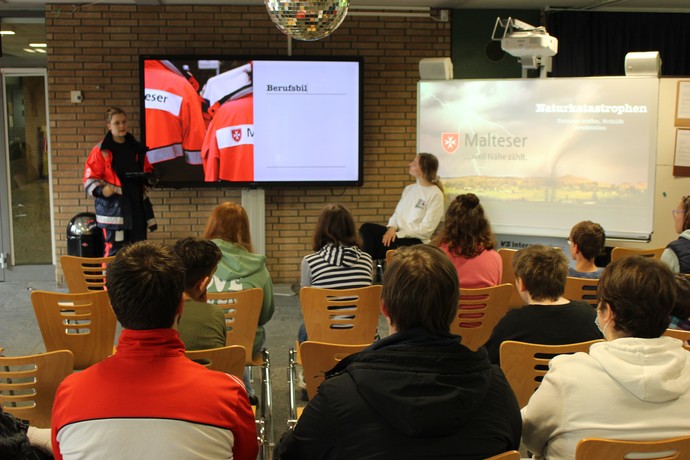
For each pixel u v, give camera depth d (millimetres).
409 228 6207
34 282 7188
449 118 6289
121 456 1493
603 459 1558
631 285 1667
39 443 1900
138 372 1547
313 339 3406
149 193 6922
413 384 1376
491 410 1454
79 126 6820
